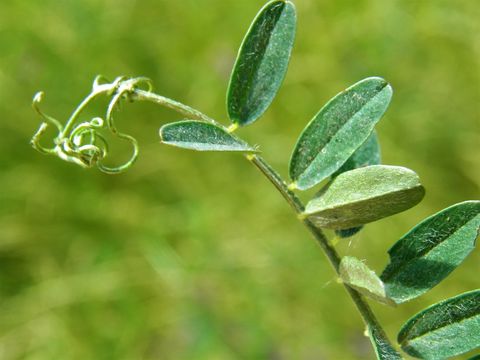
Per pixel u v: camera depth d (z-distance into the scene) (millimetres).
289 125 453
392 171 141
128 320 428
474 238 146
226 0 463
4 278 434
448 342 148
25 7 463
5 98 447
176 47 468
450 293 398
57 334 425
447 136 442
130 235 447
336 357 403
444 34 456
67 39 460
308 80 455
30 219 443
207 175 453
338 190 145
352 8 459
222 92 463
